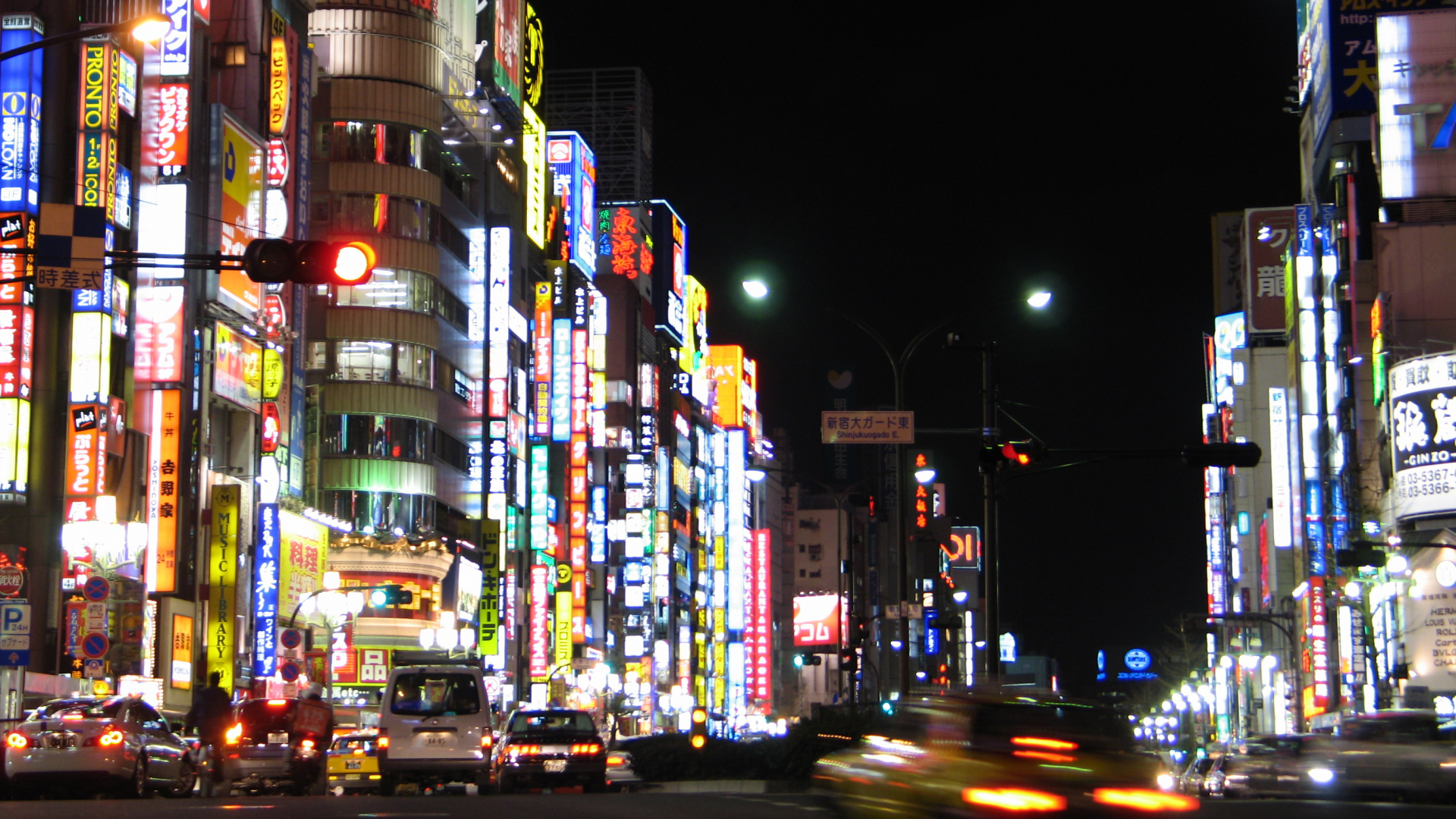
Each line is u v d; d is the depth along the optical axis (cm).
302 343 6425
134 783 2909
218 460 5769
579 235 10150
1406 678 5853
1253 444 3253
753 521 15750
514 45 9256
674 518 12700
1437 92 6969
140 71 5281
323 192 7444
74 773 2812
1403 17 7038
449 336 7900
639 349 12000
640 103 13100
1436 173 6931
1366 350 7212
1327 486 7725
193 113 5506
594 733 3331
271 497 5850
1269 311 10644
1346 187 7588
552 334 9250
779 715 16262
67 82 4806
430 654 7219
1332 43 7781
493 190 8762
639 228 12462
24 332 4619
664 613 11975
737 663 13762
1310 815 2067
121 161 5156
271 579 5706
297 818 1939
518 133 9319
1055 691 1686
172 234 5250
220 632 5416
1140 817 1533
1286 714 9038
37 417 4700
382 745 3262
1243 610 10338
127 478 5075
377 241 7438
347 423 7294
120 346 5097
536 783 3269
